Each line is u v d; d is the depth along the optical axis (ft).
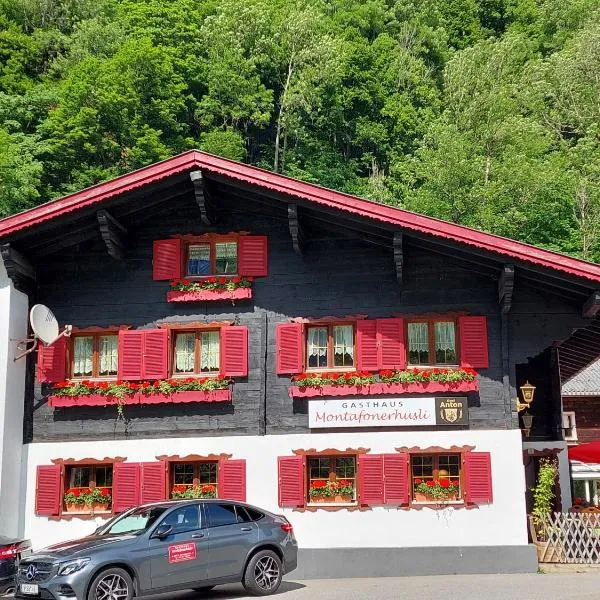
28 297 58.85
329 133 201.57
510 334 54.95
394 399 54.70
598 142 151.02
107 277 59.16
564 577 48.21
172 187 58.13
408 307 56.24
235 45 196.85
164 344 57.21
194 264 59.36
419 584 46.93
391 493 53.52
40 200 138.21
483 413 54.13
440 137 147.43
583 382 109.91
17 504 56.03
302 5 217.15
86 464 56.65
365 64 202.69
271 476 54.80
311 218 56.80
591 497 103.96
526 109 167.22
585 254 136.67
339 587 46.60
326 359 56.80
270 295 57.62
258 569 42.32
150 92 161.99
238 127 199.00
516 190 141.59
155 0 201.05
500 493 52.85
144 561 38.47
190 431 56.24
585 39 166.20
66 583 36.52
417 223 52.85
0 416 54.75
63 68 168.86
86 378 58.18
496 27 239.50
